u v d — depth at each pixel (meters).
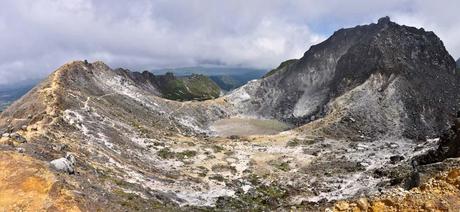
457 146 70.75
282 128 191.50
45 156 53.53
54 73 134.38
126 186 57.44
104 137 90.06
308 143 131.12
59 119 84.62
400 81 171.75
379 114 157.88
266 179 93.06
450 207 24.84
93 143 80.19
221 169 98.44
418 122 156.88
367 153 115.12
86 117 100.75
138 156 90.50
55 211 36.41
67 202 38.03
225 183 86.94
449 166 40.56
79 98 117.00
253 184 88.62
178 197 66.38
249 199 75.69
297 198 77.12
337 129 146.12
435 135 148.88
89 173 54.91
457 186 26.27
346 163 103.44
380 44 195.38
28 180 39.16
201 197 71.00
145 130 119.75
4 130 77.94
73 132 81.94
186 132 153.12
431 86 174.25
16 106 109.38
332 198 71.81
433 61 191.88
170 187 72.38
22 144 55.19
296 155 114.75
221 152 113.88
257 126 197.50
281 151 119.50
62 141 69.06
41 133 68.44
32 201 37.00
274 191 82.75
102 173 59.38
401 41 196.88
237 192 79.50
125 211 42.88
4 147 50.78
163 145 109.56
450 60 196.25
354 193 72.19
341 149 122.94
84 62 167.88
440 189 26.64
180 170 91.44
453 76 188.25
